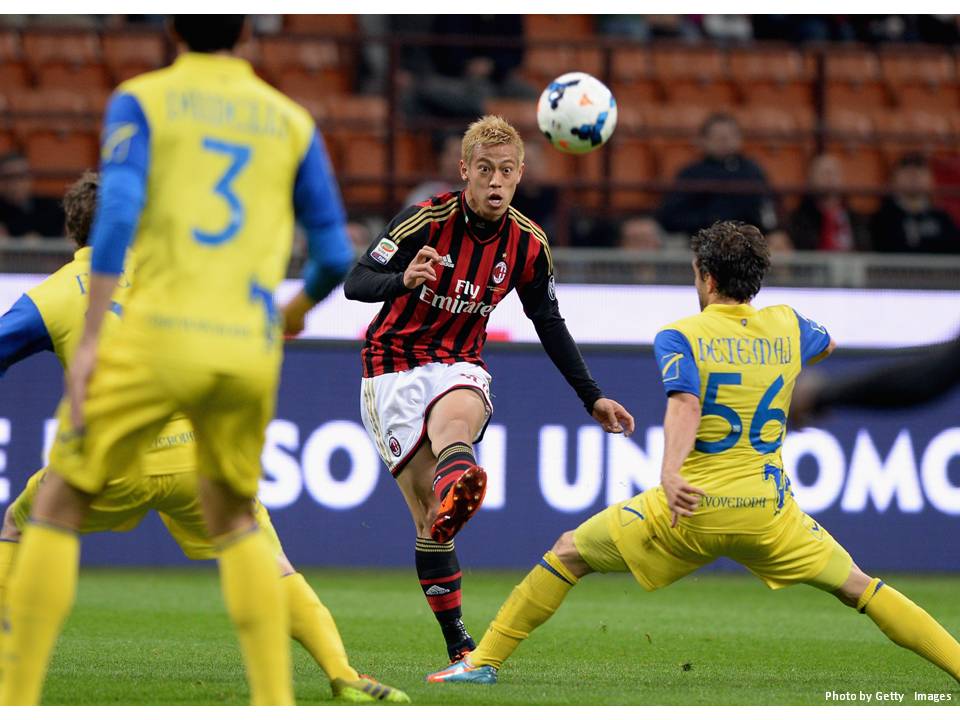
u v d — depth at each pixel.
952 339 10.35
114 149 12.25
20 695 12.61
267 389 12.76
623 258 34.69
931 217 38.66
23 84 43.41
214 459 12.88
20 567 12.72
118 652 20.67
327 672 16.34
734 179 38.12
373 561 33.62
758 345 17.45
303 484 33.50
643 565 17.69
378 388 20.27
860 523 33.84
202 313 12.35
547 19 47.25
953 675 17.61
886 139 40.03
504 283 20.08
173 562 34.00
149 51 43.69
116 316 15.90
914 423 34.03
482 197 19.22
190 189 12.47
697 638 23.95
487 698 16.91
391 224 19.58
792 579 17.69
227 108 12.73
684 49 43.34
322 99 42.53
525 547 33.84
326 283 13.59
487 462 33.84
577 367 20.39
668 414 16.91
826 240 38.88
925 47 41.25
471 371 20.03
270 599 13.00
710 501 17.23
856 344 34.31
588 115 21.78
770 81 45.62
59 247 33.84
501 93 41.53
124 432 12.51
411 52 44.69
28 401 33.03
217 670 18.92
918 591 31.47
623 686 18.22
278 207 12.93
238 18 13.00
